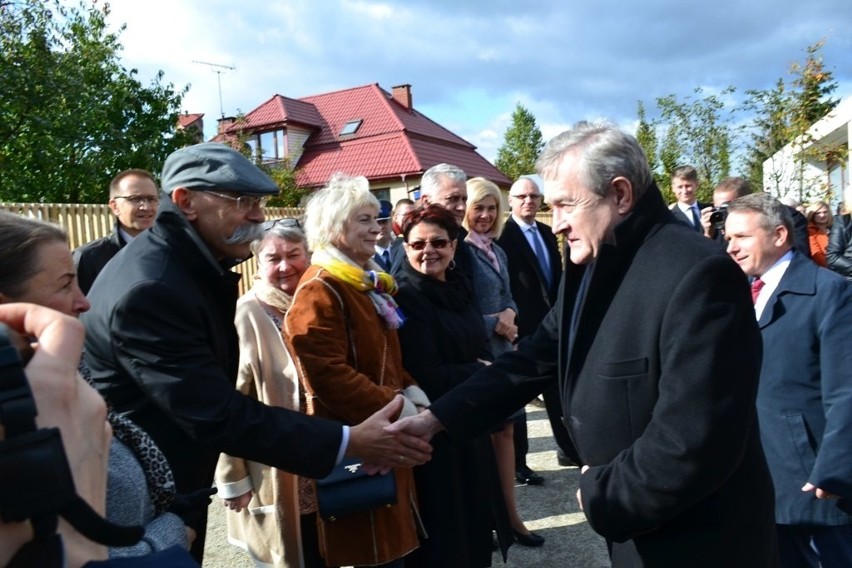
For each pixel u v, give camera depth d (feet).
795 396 7.78
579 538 12.01
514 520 11.74
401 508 8.07
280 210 31.37
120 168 48.39
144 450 4.76
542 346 7.19
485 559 9.21
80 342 3.21
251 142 91.56
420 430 7.11
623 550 6.00
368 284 8.21
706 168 38.78
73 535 3.13
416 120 95.30
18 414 2.57
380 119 90.12
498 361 7.38
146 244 6.42
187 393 6.02
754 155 37.45
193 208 6.54
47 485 2.57
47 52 42.88
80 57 48.91
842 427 7.22
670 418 5.01
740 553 5.42
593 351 5.69
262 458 6.48
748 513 5.50
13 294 4.34
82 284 13.46
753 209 8.16
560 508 13.32
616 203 5.65
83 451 3.10
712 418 4.91
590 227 5.66
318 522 8.16
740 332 5.05
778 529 8.06
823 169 38.68
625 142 5.60
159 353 5.96
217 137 83.25
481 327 9.71
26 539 2.64
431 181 12.74
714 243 5.33
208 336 6.48
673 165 39.19
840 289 7.55
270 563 8.81
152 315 5.95
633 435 5.44
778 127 32.76
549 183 5.88
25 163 43.88
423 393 8.57
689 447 4.91
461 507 8.77
